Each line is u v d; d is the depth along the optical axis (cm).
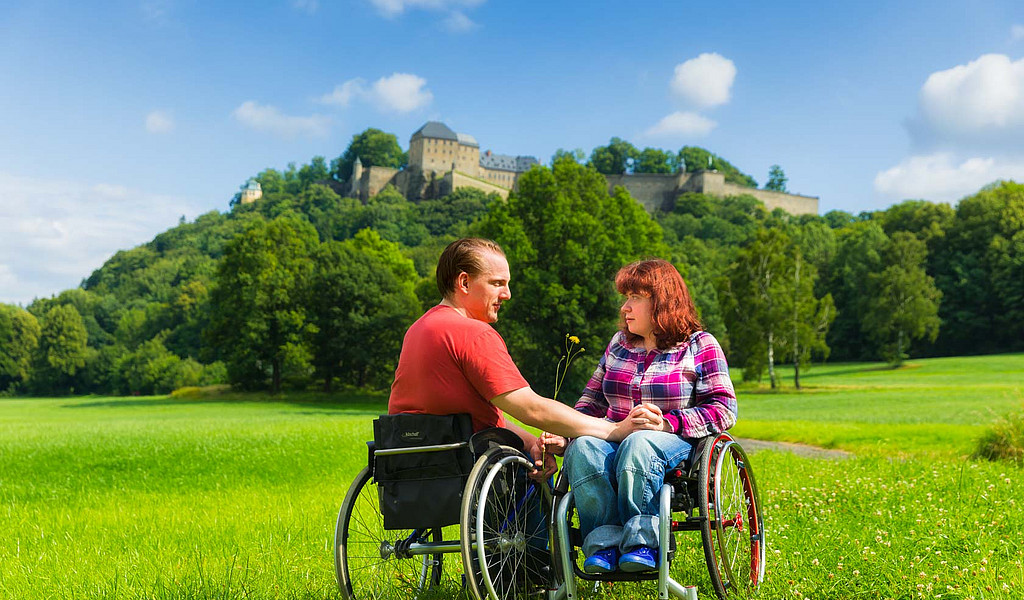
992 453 1146
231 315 6056
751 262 5738
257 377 6184
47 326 10525
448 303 401
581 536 378
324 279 5891
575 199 4109
